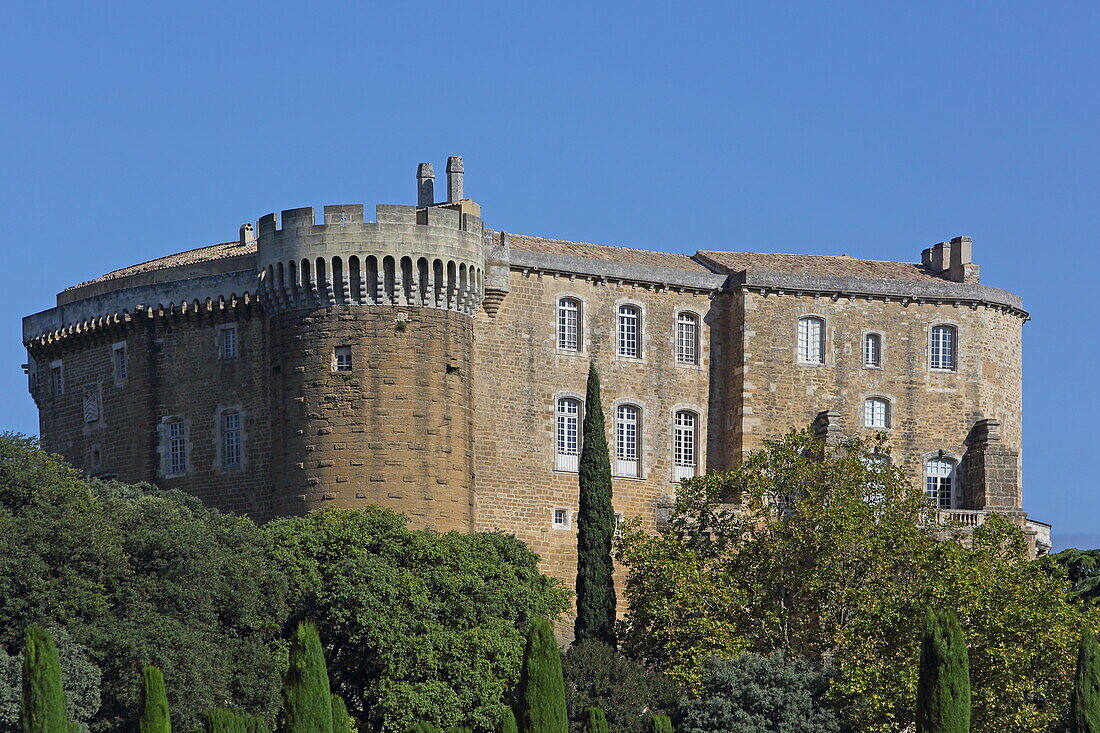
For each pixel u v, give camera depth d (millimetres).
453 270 115812
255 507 119625
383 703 99125
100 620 92250
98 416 128750
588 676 103188
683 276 128000
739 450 127312
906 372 131000
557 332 123562
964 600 101938
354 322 114625
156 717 80750
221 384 121875
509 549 109750
